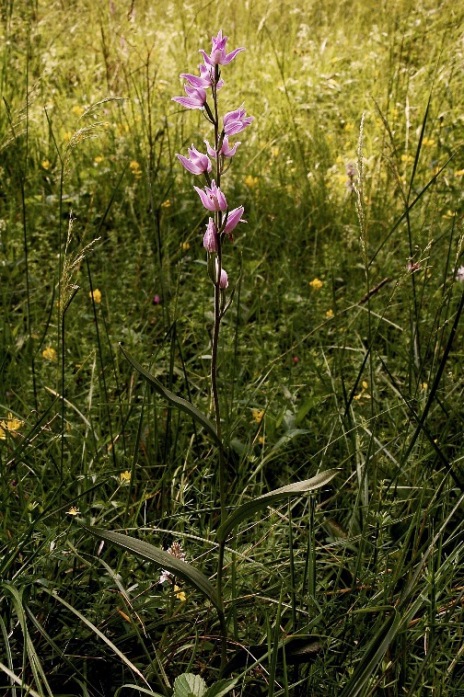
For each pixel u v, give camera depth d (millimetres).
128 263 3666
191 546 2211
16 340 3211
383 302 3570
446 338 3156
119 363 3051
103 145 4973
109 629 2043
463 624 1844
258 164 4977
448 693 1811
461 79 5754
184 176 4562
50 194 4543
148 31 6621
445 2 5910
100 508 2328
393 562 2184
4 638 1757
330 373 2811
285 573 2160
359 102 5949
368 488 2428
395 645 1873
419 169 4750
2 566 1924
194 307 3471
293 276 3840
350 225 4211
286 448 2740
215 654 1999
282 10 7523
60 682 1928
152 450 2652
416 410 2652
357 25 7754
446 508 2373
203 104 1609
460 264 3605
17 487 2332
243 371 3025
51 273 3625
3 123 4914
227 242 4070
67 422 2660
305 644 1837
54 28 6609
